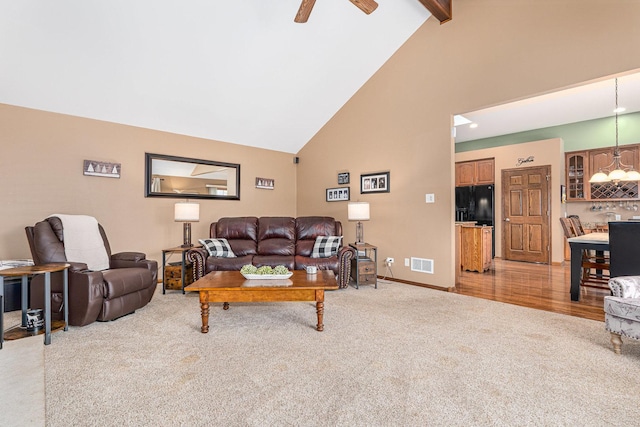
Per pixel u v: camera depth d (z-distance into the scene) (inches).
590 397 63.8
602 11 113.1
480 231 203.2
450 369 75.4
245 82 166.2
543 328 102.1
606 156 222.5
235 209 209.6
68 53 122.2
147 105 158.1
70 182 145.9
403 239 175.2
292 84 179.2
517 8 133.6
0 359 80.7
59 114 142.9
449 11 153.9
